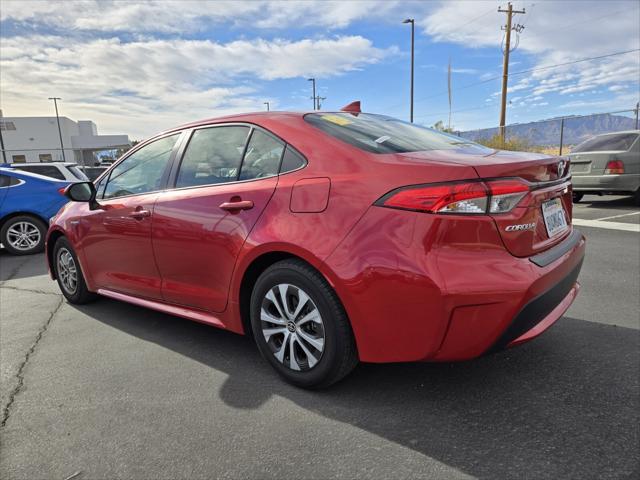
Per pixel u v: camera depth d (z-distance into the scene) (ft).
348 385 8.45
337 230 7.31
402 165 7.13
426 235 6.64
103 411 7.93
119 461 6.61
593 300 12.51
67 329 11.96
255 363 9.61
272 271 8.21
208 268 9.35
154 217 10.31
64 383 8.99
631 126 49.65
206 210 9.28
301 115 9.10
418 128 10.38
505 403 7.67
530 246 7.16
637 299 12.51
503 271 6.63
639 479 5.82
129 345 10.77
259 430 7.22
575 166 30.94
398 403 7.81
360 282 6.99
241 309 9.01
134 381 8.98
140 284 11.19
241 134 9.42
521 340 7.18
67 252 13.80
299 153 8.30
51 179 24.94
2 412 8.00
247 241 8.42
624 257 17.17
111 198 12.01
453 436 6.86
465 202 6.57
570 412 7.33
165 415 7.75
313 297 7.69
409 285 6.66
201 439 7.05
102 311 13.38
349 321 7.50
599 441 6.59
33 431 7.41
